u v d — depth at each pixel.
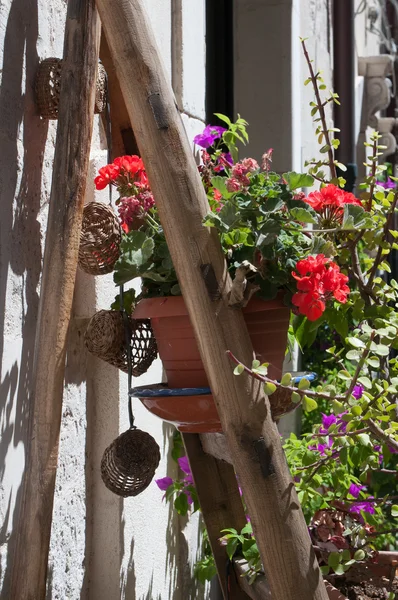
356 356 1.53
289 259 1.57
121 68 1.50
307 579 1.40
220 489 2.01
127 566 2.12
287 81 4.19
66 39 1.61
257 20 4.22
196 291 1.45
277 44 4.20
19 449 1.63
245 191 1.64
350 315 2.15
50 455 1.53
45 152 1.79
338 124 6.21
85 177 1.60
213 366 1.44
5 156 1.60
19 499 1.63
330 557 1.68
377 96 7.88
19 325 1.65
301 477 1.90
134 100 1.49
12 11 1.63
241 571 1.91
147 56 1.49
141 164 1.73
